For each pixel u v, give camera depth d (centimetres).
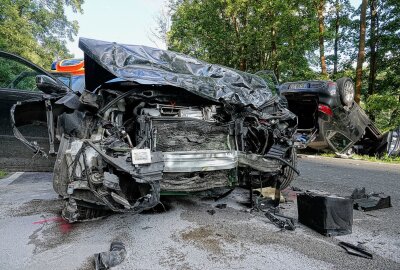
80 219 299
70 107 262
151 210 344
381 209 365
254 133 354
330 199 278
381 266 220
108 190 244
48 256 231
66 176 253
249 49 1705
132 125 307
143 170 241
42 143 333
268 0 1446
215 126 323
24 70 392
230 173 323
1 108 354
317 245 256
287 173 400
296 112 895
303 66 1515
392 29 1524
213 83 329
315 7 1448
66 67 707
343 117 820
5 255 233
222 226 300
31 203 374
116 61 293
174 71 327
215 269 213
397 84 1605
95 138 266
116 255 221
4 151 346
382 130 1278
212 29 1880
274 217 319
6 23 1479
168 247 249
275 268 215
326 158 895
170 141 296
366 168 702
